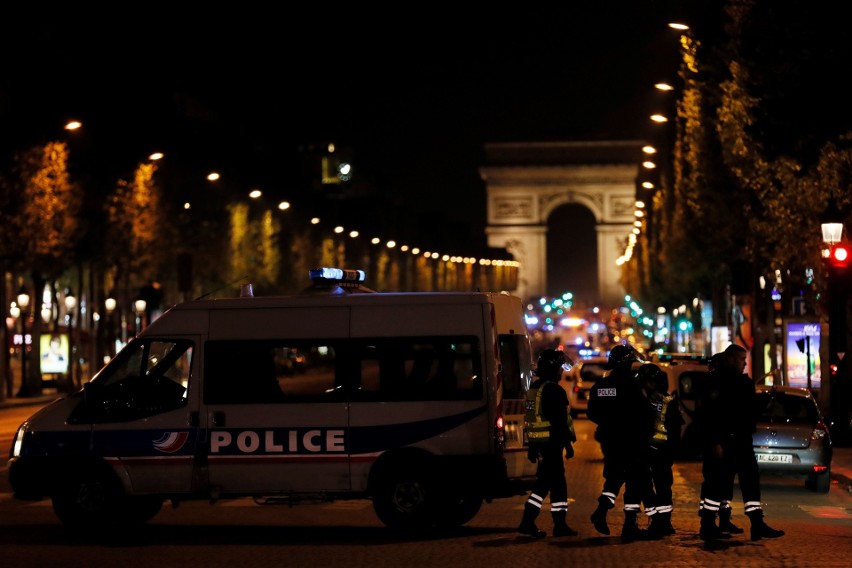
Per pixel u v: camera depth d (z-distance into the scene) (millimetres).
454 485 19656
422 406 19781
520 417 20453
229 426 20109
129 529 21047
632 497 19375
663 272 100125
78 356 79375
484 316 19859
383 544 18969
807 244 42062
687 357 34500
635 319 157500
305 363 20094
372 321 20016
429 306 19969
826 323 44156
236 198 106062
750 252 51781
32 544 19297
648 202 128000
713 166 60875
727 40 55875
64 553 18312
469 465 19641
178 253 88250
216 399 20188
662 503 19594
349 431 19891
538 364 19875
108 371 20531
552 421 19547
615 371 19672
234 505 24375
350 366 20000
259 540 19594
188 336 20406
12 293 83625
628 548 18469
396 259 170000
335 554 17953
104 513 20281
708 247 66438
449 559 17375
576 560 17250
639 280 140125
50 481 20344
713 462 19359
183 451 20188
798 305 56156
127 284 82500
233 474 20094
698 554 17828
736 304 63812
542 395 19594
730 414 19328
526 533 19641
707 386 19547
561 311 176375
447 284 197625
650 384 19656
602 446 19734
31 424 20562
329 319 20125
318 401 20000
